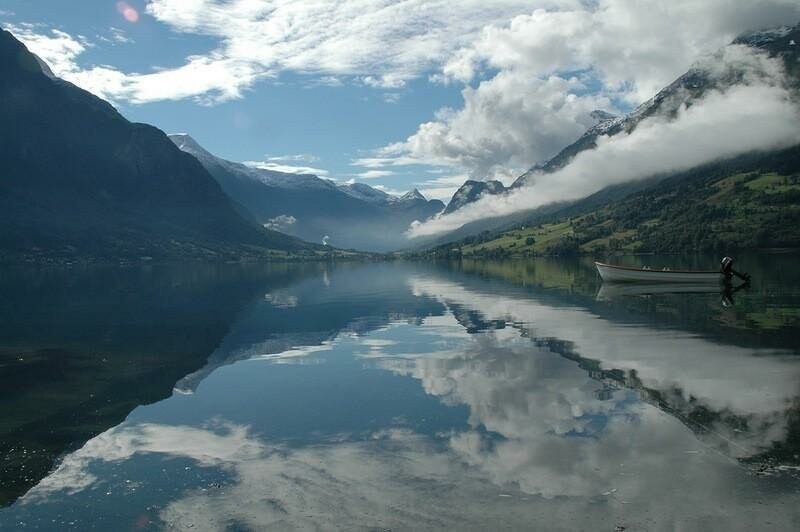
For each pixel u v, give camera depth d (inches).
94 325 2422.5
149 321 2536.9
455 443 911.0
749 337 1748.3
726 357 1480.1
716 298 2864.2
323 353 1713.8
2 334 2194.9
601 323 2144.4
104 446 956.0
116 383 1406.3
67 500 754.2
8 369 1584.6
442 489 748.6
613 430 950.4
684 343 1690.5
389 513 690.2
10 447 959.6
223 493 760.3
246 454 898.1
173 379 1433.3
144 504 737.6
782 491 715.4
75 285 5201.8
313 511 702.5
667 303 2733.8
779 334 1777.8
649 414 1029.2
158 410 1165.1
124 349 1854.1
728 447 861.8
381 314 2630.4
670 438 905.5
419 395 1200.8
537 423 995.9
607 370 1374.3
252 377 1427.2
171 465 863.7
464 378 1336.1
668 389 1189.1
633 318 2246.6
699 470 780.6
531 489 740.0
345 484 773.9
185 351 1807.3
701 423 971.9
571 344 1728.6
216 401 1215.6
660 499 703.7
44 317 2711.6
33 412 1167.0
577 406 1088.2
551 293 3489.2
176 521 690.8
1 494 776.3
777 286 3371.1
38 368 1593.3
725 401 1095.6
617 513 674.2
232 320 2529.5
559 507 691.4
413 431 974.4
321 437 961.5
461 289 4020.7
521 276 5492.1
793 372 1301.7
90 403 1228.5
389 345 1809.8
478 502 710.5
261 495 750.5
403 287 4370.1
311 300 3425.2
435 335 1979.6
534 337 1875.0
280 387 1316.4
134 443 967.6
